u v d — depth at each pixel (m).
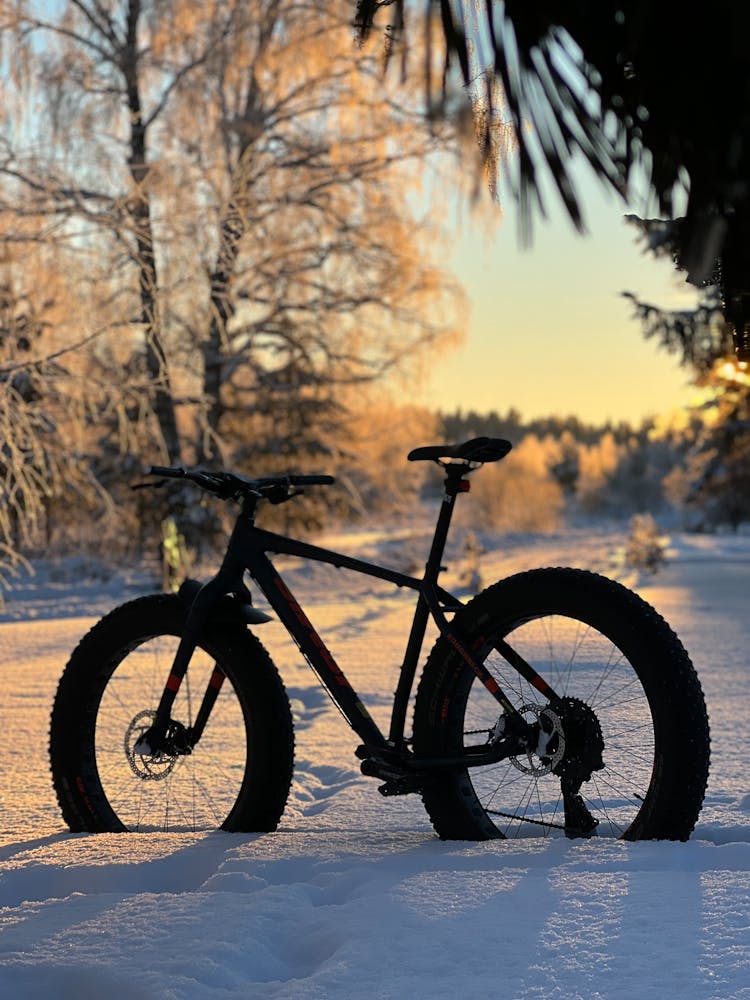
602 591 2.74
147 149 17.02
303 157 18.72
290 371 20.03
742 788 3.43
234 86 18.20
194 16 17.55
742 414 23.02
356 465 21.56
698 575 19.69
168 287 13.80
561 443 116.12
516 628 2.91
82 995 1.85
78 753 3.26
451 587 18.61
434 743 2.92
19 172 12.26
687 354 8.34
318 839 2.85
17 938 2.07
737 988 1.68
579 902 2.08
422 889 2.21
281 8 17.83
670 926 1.94
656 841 2.56
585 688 2.77
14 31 16.23
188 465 19.81
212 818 3.22
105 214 12.32
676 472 67.94
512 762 2.83
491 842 2.68
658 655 2.66
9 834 3.22
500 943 1.91
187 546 18.77
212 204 14.43
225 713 4.92
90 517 18.31
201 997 1.78
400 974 1.81
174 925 2.09
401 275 19.41
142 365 15.67
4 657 8.85
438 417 23.00
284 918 2.13
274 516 20.17
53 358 11.59
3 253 11.59
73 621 12.48
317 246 18.98
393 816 3.29
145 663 4.31
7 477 10.92
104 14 17.48
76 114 16.61
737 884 2.14
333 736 4.86
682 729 2.62
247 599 3.22
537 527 45.91
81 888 2.56
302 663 7.61
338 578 20.56
